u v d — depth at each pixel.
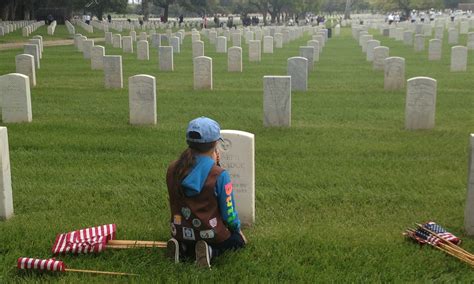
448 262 3.14
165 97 8.71
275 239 3.42
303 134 6.29
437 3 48.94
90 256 3.23
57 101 8.43
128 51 17.44
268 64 13.82
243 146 3.61
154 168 5.03
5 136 3.77
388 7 48.97
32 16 40.72
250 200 3.68
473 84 10.14
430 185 4.55
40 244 3.37
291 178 4.68
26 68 9.86
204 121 3.00
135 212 3.96
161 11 64.31
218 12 57.97
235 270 3.02
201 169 2.97
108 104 8.18
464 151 5.61
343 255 3.22
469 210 3.54
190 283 2.90
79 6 41.28
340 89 9.57
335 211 4.00
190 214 2.98
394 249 3.29
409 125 6.51
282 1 43.16
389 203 4.16
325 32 22.58
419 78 6.38
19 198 4.23
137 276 2.97
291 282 2.94
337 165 5.12
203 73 9.51
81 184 4.59
